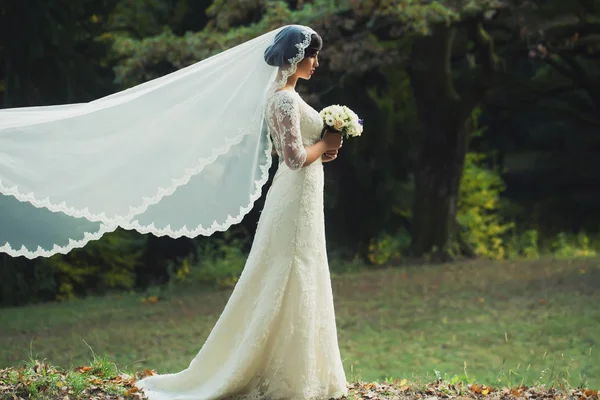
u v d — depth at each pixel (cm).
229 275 2066
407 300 1478
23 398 527
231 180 535
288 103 502
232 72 531
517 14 1788
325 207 2352
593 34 1847
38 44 1764
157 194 516
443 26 1867
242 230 2322
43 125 516
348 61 1574
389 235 2461
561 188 3006
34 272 1873
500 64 1958
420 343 1166
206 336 1262
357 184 2361
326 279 525
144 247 2184
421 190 2058
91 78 1912
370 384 609
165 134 525
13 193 496
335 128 511
